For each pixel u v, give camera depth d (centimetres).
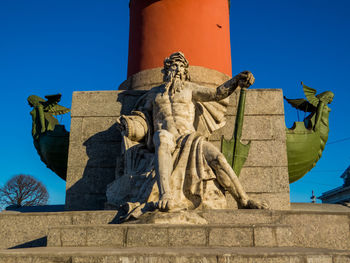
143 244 379
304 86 790
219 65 873
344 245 466
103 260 296
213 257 298
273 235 383
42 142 808
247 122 722
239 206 531
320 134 773
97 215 493
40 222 509
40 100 855
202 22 876
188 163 550
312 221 470
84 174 736
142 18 903
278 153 698
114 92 775
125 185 586
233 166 609
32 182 1852
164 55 847
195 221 436
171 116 624
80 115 768
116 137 749
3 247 505
